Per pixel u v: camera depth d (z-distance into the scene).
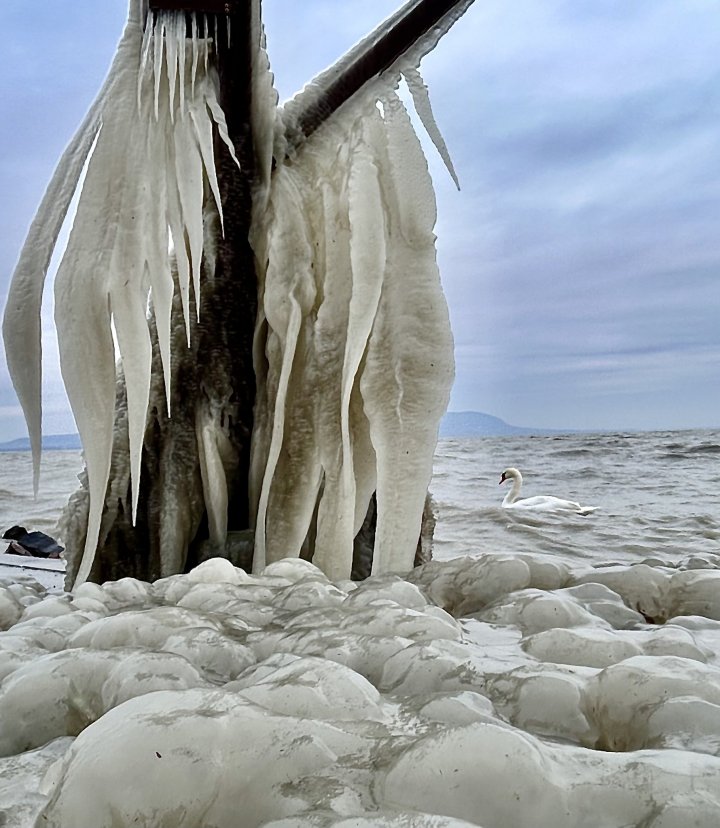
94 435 3.68
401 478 3.81
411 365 3.88
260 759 1.01
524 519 12.06
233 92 4.23
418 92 4.00
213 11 3.93
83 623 2.28
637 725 1.29
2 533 10.52
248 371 4.35
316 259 4.21
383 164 4.08
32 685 1.53
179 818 0.97
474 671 1.55
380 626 1.98
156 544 4.10
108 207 3.77
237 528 4.36
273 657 1.66
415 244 4.04
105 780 0.97
